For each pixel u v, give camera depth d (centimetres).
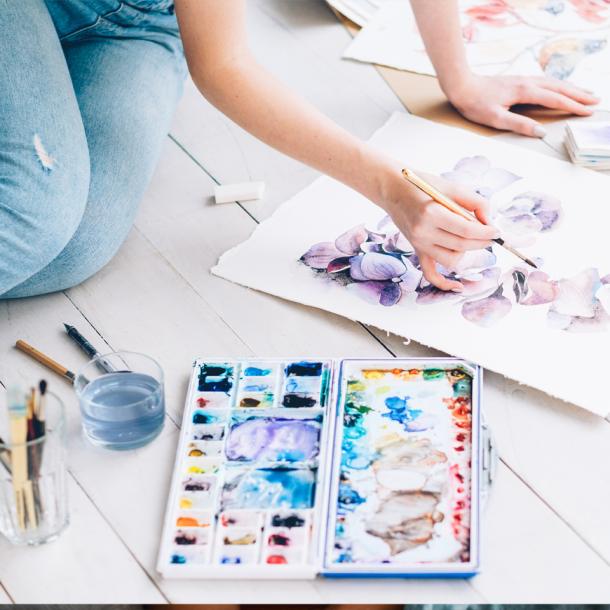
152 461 101
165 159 145
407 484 94
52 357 114
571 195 129
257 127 115
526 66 153
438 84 153
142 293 122
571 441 101
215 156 145
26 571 92
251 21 172
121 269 126
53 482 92
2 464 88
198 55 112
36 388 88
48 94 119
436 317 113
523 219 125
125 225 127
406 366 106
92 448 103
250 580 90
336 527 91
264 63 162
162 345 115
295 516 92
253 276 122
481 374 104
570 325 111
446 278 118
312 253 124
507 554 91
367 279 119
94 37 142
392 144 140
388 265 121
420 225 110
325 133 113
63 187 117
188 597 89
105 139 131
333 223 128
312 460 97
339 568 88
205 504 94
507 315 113
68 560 93
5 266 112
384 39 164
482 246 111
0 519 94
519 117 142
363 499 93
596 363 106
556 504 95
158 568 89
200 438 100
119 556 93
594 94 147
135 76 138
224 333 116
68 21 137
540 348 108
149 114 136
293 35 168
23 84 117
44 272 120
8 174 114
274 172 140
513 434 102
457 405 102
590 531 93
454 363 106
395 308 115
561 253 120
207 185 139
